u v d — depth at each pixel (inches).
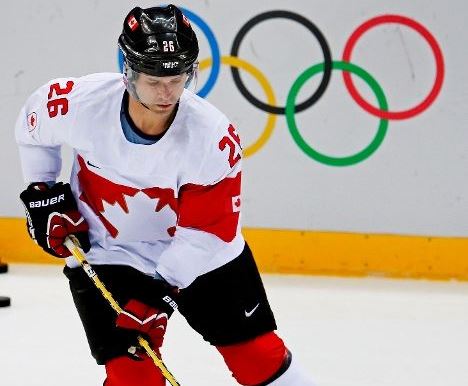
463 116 855.7
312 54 855.7
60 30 864.3
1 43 867.4
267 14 853.8
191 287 371.9
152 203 365.1
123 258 378.9
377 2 850.1
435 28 850.8
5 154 871.7
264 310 378.6
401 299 785.6
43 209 375.2
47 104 358.3
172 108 331.6
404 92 855.7
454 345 655.8
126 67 325.1
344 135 859.4
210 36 859.4
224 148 345.4
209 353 613.6
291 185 863.1
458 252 859.4
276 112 860.0
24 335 641.6
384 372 588.1
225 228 357.4
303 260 863.7
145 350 357.4
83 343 627.2
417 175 861.2
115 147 349.4
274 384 375.9
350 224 866.1
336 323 703.1
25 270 848.9
